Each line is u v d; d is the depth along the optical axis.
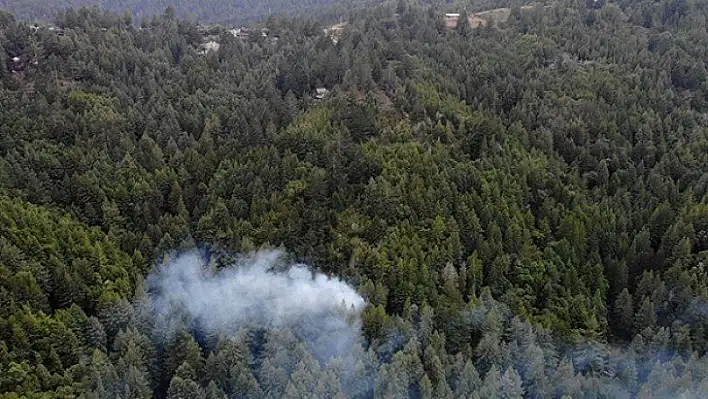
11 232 81.38
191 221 95.69
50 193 96.38
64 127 108.56
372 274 83.06
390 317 77.19
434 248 86.19
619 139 113.56
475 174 97.12
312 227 89.06
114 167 101.81
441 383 69.38
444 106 112.88
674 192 101.94
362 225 88.44
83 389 67.12
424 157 98.19
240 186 96.25
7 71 125.88
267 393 70.81
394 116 111.44
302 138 101.94
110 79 126.44
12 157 98.06
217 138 110.88
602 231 95.06
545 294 85.25
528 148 108.62
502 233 90.81
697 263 88.69
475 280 83.81
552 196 100.06
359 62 122.94
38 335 71.38
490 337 75.31
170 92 124.62
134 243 91.88
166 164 105.19
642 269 92.94
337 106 111.00
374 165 96.50
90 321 74.69
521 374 75.25
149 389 70.06
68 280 78.75
